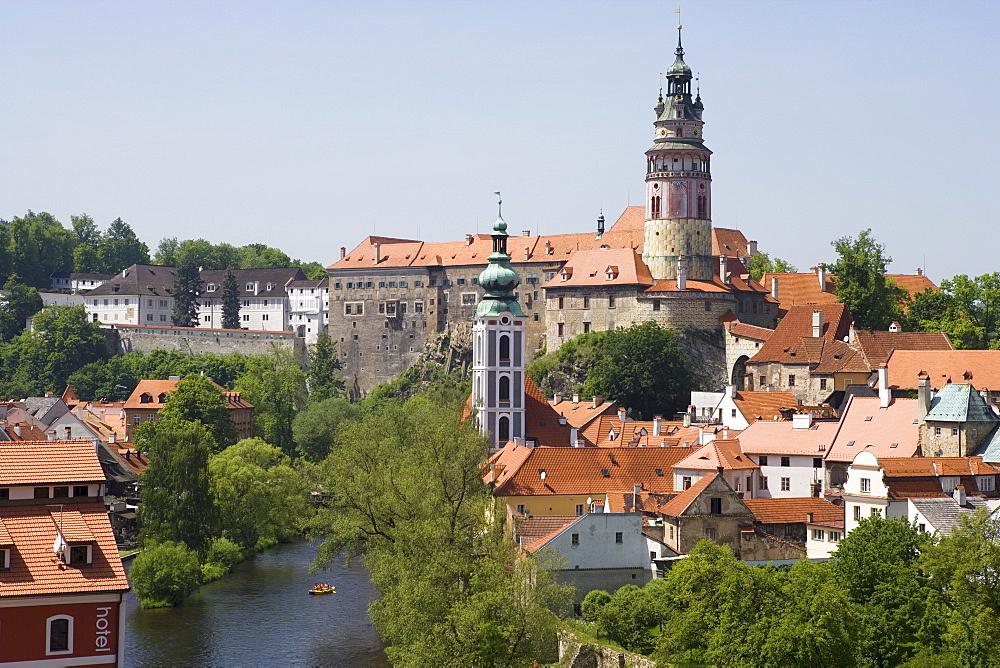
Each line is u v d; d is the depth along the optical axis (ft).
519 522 574.15
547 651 457.68
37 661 353.51
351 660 536.01
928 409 653.30
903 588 440.45
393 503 552.82
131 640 565.94
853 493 602.44
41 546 363.97
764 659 403.54
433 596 463.01
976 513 513.45
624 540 558.15
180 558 643.45
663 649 453.58
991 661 404.16
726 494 581.12
